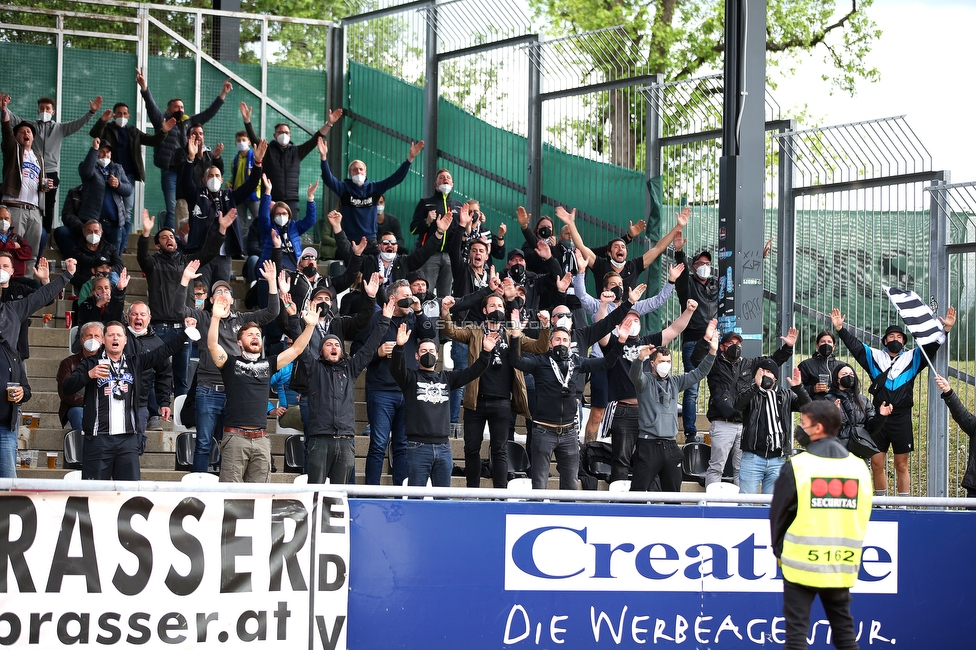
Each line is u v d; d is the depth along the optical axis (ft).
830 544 69.46
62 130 147.84
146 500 71.97
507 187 157.79
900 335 119.75
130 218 151.94
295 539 74.38
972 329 126.31
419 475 96.89
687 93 144.66
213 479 87.81
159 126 154.92
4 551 69.15
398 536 76.59
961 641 86.38
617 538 80.38
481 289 120.88
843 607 70.54
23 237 134.92
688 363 131.23
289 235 139.85
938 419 126.31
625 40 150.92
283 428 117.60
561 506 79.46
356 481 111.65
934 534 86.38
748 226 111.14
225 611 72.74
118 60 177.06
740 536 82.58
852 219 134.10
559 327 102.99
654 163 145.38
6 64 172.14
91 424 90.53
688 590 81.35
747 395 109.29
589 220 149.69
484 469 112.78
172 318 121.70
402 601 76.33
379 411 104.88
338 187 146.82
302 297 121.80
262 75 183.11
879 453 120.78
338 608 74.74
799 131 138.72
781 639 82.94
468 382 98.68
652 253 134.62
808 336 136.67
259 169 139.85
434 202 139.33
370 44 181.78
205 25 181.68
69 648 69.92
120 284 117.29
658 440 104.27
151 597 71.56
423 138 168.04
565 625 79.05
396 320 109.70
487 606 77.77
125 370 92.27
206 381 101.71
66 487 70.23
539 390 102.53
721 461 112.88
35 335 130.21
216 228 121.49
